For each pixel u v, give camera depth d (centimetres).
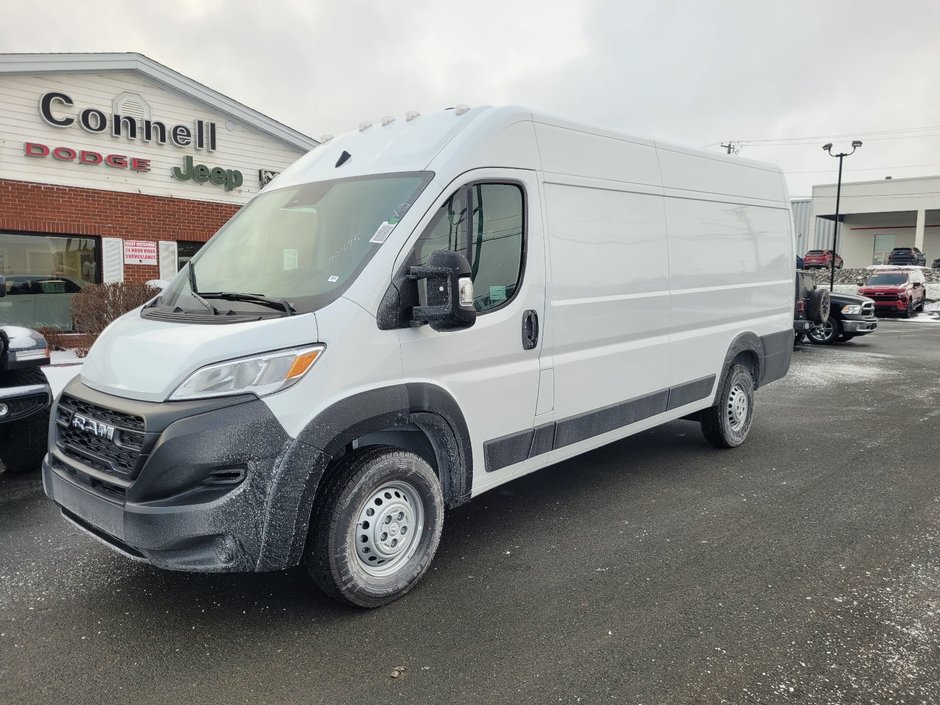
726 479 551
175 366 301
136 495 295
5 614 340
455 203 368
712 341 582
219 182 1478
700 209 561
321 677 288
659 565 394
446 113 407
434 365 357
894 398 895
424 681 285
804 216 4712
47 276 1291
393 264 339
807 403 863
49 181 1260
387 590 344
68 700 273
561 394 438
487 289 386
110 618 336
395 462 341
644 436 691
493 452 399
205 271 395
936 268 3838
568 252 436
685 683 282
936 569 386
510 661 299
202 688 281
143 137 1362
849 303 1517
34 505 495
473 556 407
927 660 297
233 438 290
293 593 361
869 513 474
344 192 385
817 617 334
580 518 466
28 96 1221
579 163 448
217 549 296
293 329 309
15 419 518
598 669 292
